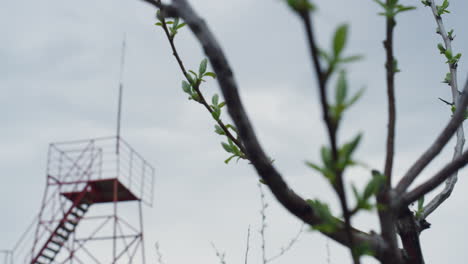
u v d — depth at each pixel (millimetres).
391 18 1265
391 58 1290
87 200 20438
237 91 1125
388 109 1280
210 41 1096
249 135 1171
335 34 830
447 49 3422
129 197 21188
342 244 1241
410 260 1530
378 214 1208
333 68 839
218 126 2459
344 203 980
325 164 944
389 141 1256
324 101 873
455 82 3213
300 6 785
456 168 1308
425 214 2035
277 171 1220
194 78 2414
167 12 1102
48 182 19875
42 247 18734
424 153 1370
